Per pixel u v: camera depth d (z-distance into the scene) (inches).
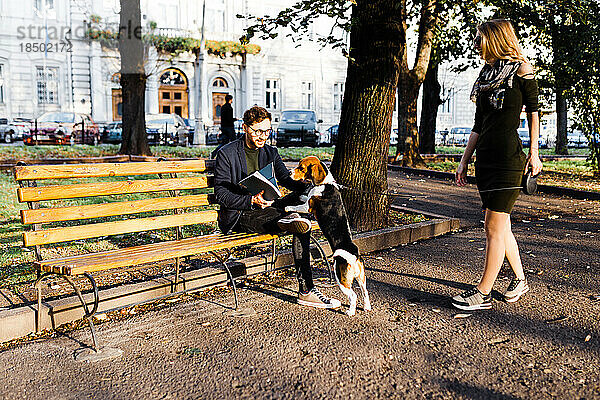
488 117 157.8
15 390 113.8
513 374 121.0
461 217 324.2
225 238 171.2
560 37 458.6
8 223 267.6
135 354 131.1
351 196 260.5
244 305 164.9
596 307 164.4
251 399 110.3
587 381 117.9
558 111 877.8
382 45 252.4
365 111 257.0
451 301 167.0
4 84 1298.0
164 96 1419.8
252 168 177.2
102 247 227.6
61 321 148.7
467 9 405.7
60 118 995.3
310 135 1042.1
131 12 599.5
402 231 248.7
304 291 165.3
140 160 535.8
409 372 121.8
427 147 719.7
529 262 216.1
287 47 1546.5
